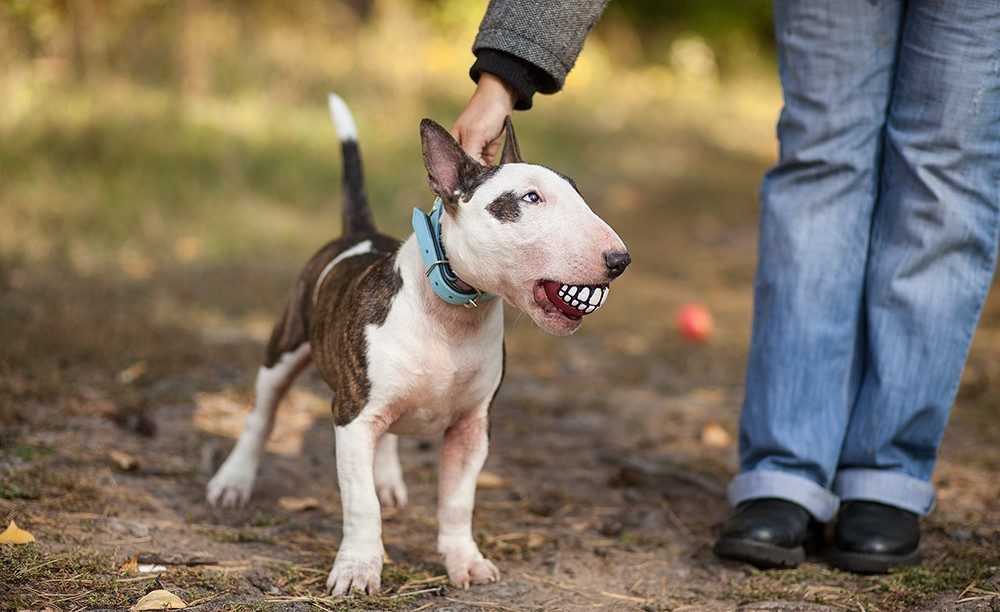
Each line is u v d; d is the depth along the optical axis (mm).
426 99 14305
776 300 4375
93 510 4371
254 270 8727
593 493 5148
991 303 9523
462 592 3943
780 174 4410
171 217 9617
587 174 13797
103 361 6332
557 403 6605
